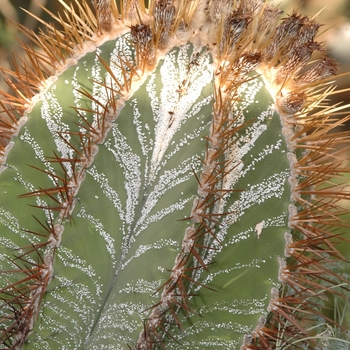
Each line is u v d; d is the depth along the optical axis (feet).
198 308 1.34
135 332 1.31
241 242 1.35
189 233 1.29
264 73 1.41
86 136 1.38
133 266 1.33
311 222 1.39
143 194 1.34
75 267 1.34
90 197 1.34
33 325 1.35
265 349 1.32
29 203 1.38
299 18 1.40
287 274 1.33
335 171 1.39
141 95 1.37
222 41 1.38
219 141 1.33
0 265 1.39
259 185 1.36
